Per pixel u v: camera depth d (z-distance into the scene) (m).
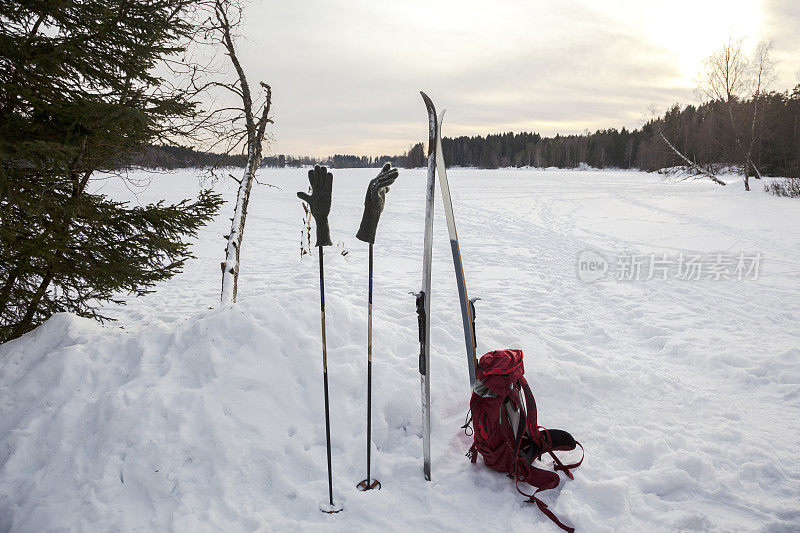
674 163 41.56
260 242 15.91
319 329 4.12
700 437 3.60
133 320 7.01
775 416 3.96
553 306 7.57
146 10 4.13
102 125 3.84
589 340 6.01
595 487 2.90
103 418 3.17
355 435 3.39
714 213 19.81
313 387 3.62
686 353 5.42
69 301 4.73
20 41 3.53
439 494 2.96
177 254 4.68
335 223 20.31
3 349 3.90
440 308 6.87
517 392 3.06
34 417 3.22
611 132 127.81
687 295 8.19
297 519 2.77
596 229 17.27
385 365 3.96
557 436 3.20
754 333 6.07
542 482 2.98
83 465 2.96
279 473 3.03
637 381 4.59
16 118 3.57
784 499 2.93
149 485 2.86
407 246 14.38
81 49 3.86
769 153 43.31
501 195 33.00
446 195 3.01
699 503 2.92
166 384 3.40
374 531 2.67
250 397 3.42
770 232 14.73
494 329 5.55
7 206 3.44
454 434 3.62
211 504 2.80
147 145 4.65
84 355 3.62
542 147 135.38
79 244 4.34
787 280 9.12
